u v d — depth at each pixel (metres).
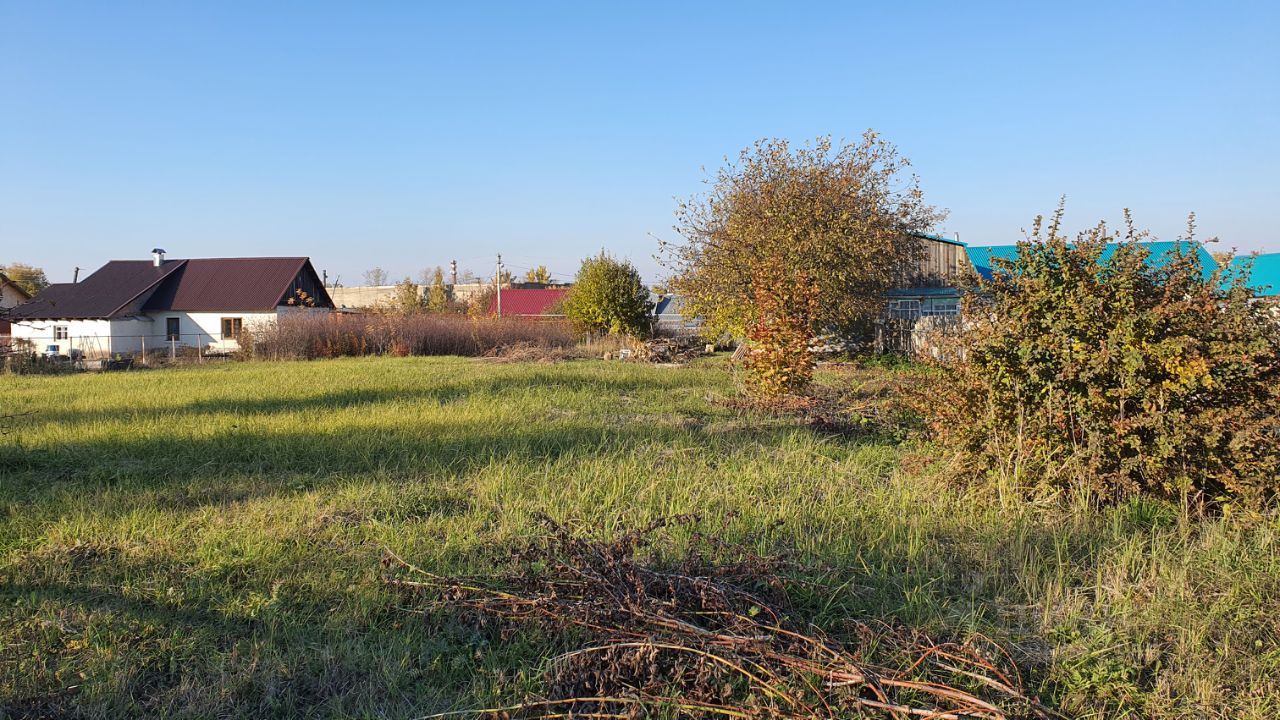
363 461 7.88
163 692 3.46
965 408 6.71
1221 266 6.14
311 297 46.53
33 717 3.25
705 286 23.56
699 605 3.97
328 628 4.01
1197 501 5.89
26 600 4.31
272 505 6.20
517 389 14.09
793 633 3.53
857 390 13.76
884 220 22.73
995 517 5.82
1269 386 5.81
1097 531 5.46
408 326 30.22
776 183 23.17
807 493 6.62
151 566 4.86
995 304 6.90
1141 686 3.54
